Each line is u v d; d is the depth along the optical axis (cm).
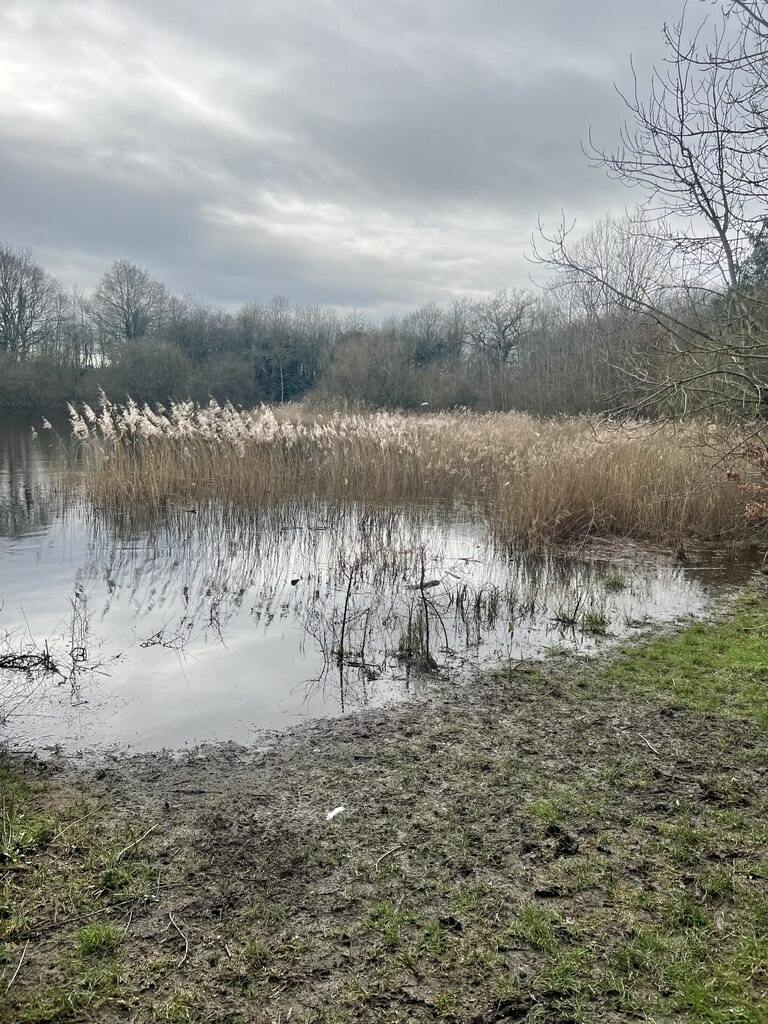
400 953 245
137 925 258
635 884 280
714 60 650
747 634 589
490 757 391
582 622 642
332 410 2877
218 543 980
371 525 1078
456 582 787
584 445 1157
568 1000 224
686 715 439
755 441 872
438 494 1320
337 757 395
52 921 259
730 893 273
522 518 980
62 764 386
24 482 1445
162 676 518
